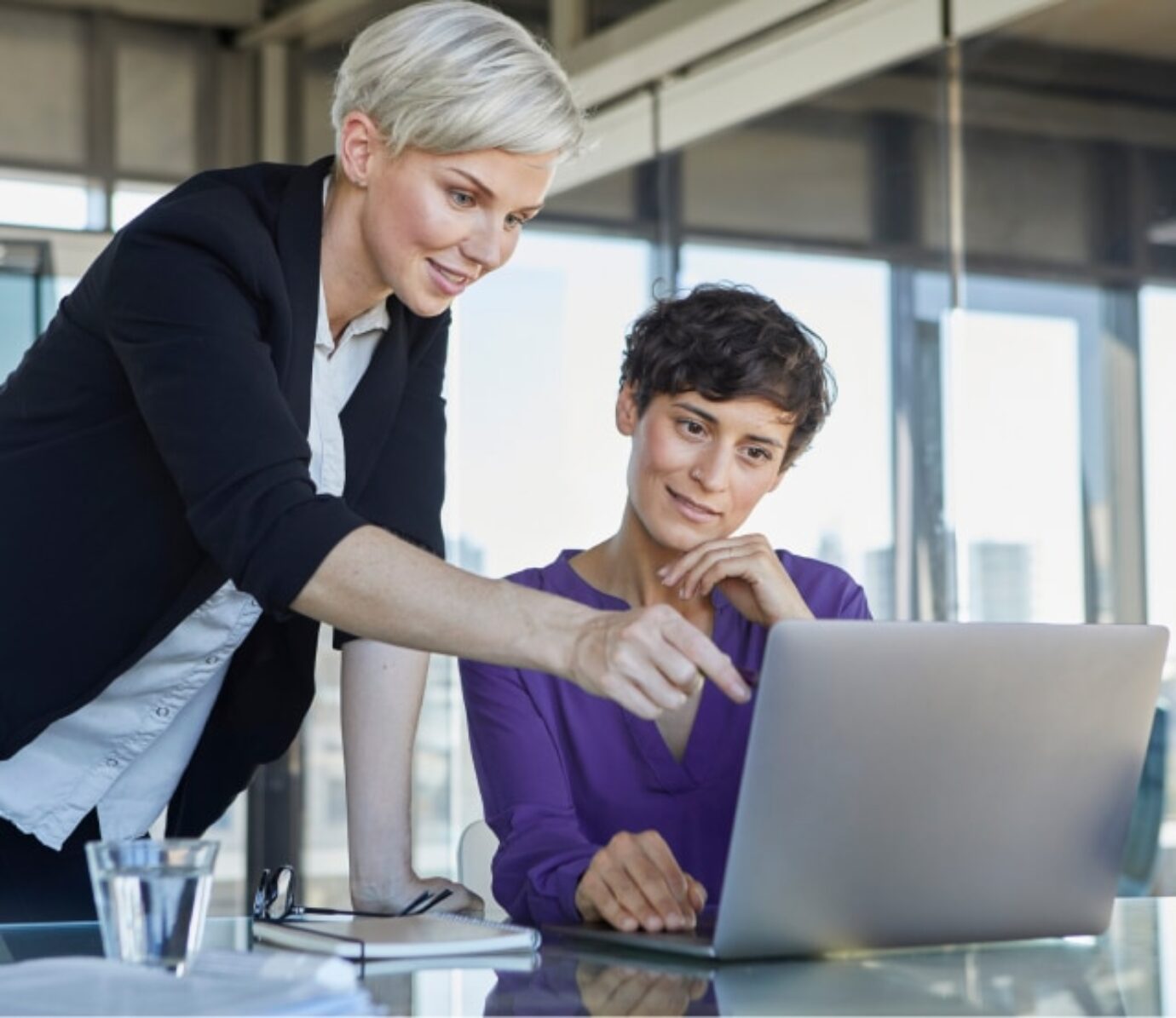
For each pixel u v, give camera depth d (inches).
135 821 73.8
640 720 71.7
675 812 71.3
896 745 50.5
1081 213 150.6
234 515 56.0
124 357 60.9
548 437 192.5
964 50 160.4
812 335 74.9
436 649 53.9
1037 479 153.8
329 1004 35.9
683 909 56.6
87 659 67.2
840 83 170.9
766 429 73.2
